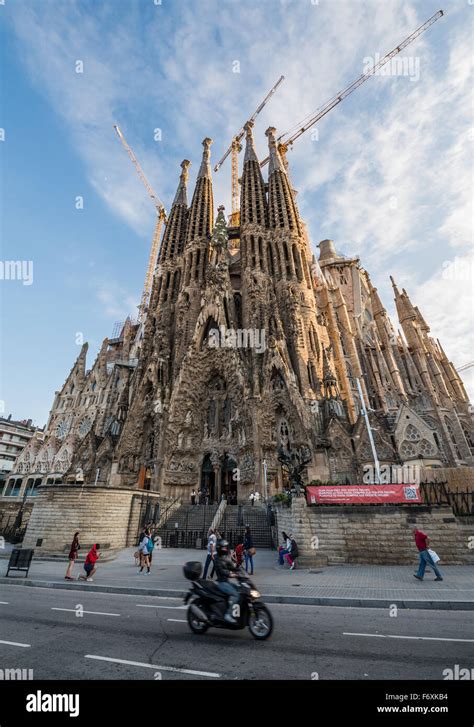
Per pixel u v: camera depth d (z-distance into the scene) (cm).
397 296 7362
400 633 896
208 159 9056
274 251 6475
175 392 5297
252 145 8450
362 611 1140
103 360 8812
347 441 4488
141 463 5300
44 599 1359
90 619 1057
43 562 2339
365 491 2156
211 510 3747
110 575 1844
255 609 889
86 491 2775
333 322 6438
